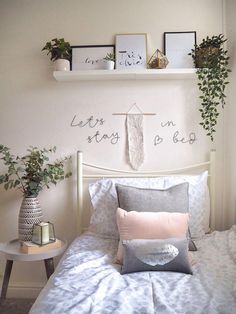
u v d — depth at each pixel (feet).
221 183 7.00
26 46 7.20
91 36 7.10
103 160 7.16
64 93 7.18
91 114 7.16
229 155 6.91
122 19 7.06
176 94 7.05
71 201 7.20
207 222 6.32
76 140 7.19
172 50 6.91
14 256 5.71
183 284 3.87
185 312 3.15
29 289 7.23
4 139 7.27
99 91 7.14
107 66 6.70
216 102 6.81
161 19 7.02
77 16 7.12
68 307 3.26
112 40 7.08
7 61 7.23
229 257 4.81
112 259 4.90
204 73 6.54
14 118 7.26
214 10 6.95
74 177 7.18
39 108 7.22
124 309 3.22
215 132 6.98
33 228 6.14
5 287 6.37
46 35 7.17
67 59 6.89
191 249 5.20
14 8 7.18
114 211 5.99
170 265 4.32
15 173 6.80
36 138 7.24
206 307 3.23
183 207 5.41
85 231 6.72
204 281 3.94
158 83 7.07
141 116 7.07
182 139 7.05
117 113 7.12
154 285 3.83
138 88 7.09
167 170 7.00
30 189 6.45
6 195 7.30
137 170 7.08
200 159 7.04
